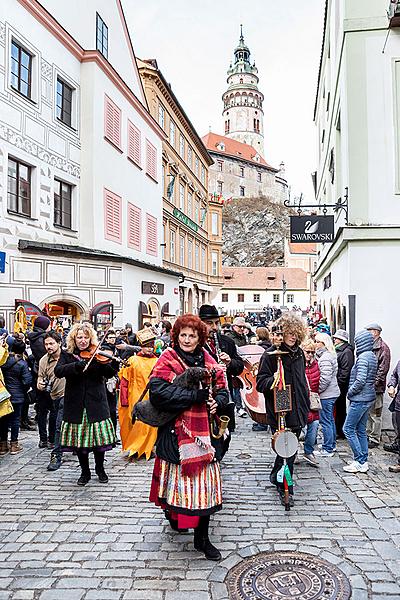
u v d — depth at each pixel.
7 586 4.06
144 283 20.59
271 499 5.92
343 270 10.48
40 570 4.30
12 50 13.51
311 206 10.20
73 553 4.61
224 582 4.10
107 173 18.22
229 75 133.62
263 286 90.50
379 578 4.12
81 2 17.53
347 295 9.45
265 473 6.91
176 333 4.61
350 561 4.41
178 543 4.79
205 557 4.50
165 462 4.47
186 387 4.29
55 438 7.18
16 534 5.01
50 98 15.20
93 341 6.45
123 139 19.92
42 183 14.73
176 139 32.72
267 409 5.93
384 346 8.33
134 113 21.30
